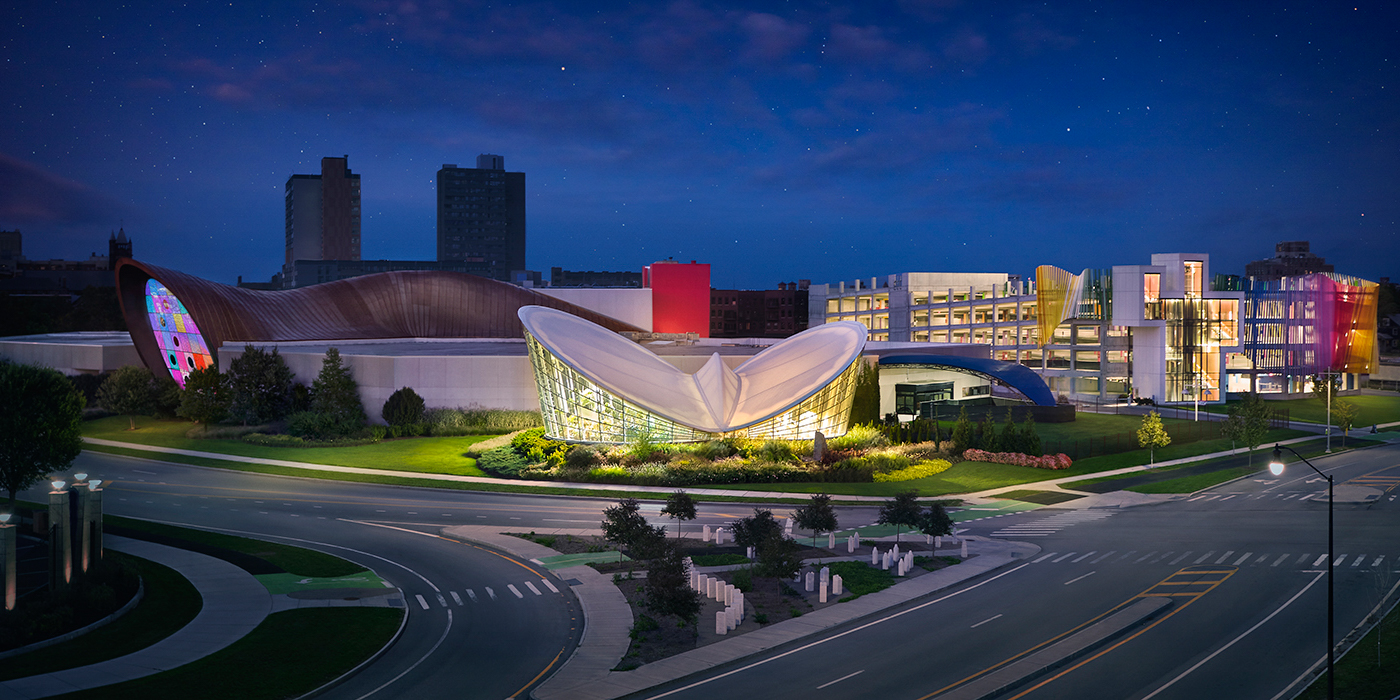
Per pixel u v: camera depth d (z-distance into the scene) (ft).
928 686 93.86
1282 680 96.17
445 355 290.56
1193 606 123.65
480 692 92.94
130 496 193.77
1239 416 273.54
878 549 157.38
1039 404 336.49
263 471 225.56
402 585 131.85
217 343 326.24
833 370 249.34
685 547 154.71
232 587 127.75
